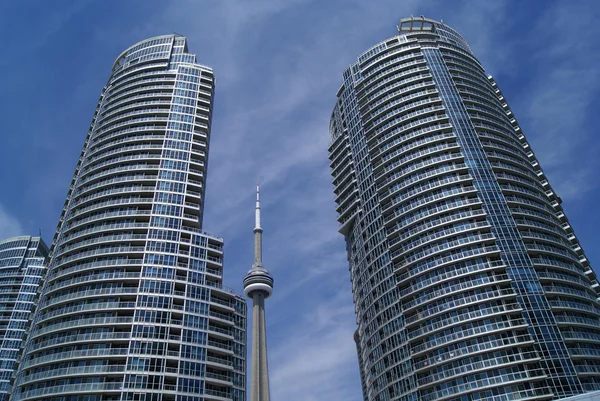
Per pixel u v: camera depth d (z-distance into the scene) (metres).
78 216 121.19
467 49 157.00
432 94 130.12
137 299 104.19
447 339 94.19
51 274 115.31
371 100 140.75
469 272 98.81
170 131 135.62
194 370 99.62
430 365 93.88
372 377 111.38
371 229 123.31
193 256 115.62
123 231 115.69
